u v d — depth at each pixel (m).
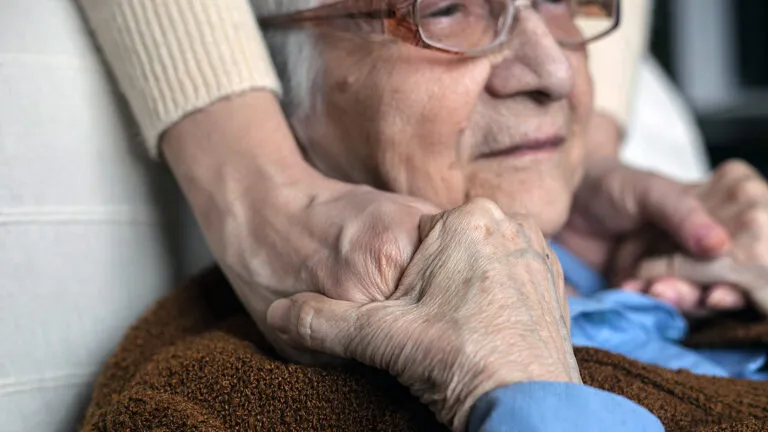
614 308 0.63
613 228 0.74
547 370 0.45
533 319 0.46
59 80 0.62
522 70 0.58
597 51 0.81
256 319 0.58
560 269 0.52
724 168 0.73
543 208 0.60
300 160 0.59
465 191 0.60
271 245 0.56
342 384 0.50
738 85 1.66
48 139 0.62
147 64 0.61
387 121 0.59
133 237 0.66
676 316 0.67
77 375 0.63
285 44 0.63
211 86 0.60
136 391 0.52
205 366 0.52
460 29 0.59
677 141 1.10
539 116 0.60
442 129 0.58
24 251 0.61
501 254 0.49
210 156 0.60
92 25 0.63
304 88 0.62
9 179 0.61
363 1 0.59
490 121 0.59
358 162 0.61
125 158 0.65
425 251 0.50
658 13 1.69
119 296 0.65
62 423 0.62
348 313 0.49
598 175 0.74
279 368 0.51
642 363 0.56
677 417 0.53
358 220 0.53
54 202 0.62
